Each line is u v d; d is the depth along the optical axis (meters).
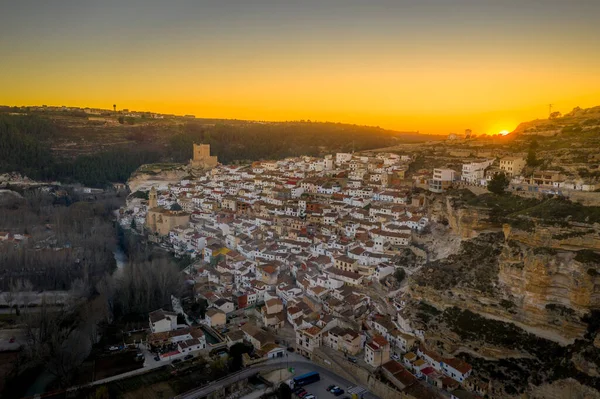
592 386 97.75
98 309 152.38
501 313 119.50
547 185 160.88
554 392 103.56
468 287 127.94
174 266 180.75
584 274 106.44
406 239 178.25
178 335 141.12
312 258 186.62
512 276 120.38
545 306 112.62
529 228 122.81
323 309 155.50
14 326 145.38
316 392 118.19
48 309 150.50
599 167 159.38
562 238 115.44
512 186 164.25
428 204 199.62
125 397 114.75
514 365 112.06
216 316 151.62
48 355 122.62
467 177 199.25
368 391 118.69
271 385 121.19
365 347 127.81
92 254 192.50
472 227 149.88
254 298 168.62
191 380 122.19
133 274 165.75
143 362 130.50
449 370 118.06
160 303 162.62
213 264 197.00
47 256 180.00
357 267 170.38
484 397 110.88
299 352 139.00
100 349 137.12
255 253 196.38
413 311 136.25
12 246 190.75
